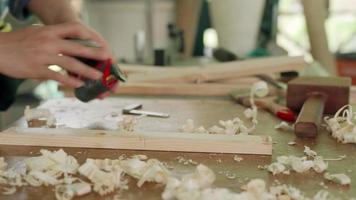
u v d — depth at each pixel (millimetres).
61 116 850
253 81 1122
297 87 867
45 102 964
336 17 2832
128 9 2721
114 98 1008
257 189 499
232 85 1089
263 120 837
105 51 695
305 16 1562
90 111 889
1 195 512
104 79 693
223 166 607
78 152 661
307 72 1284
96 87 698
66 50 678
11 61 689
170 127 783
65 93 1025
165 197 494
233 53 1381
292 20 2852
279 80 1118
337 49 2707
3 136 688
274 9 1713
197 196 478
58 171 563
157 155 648
